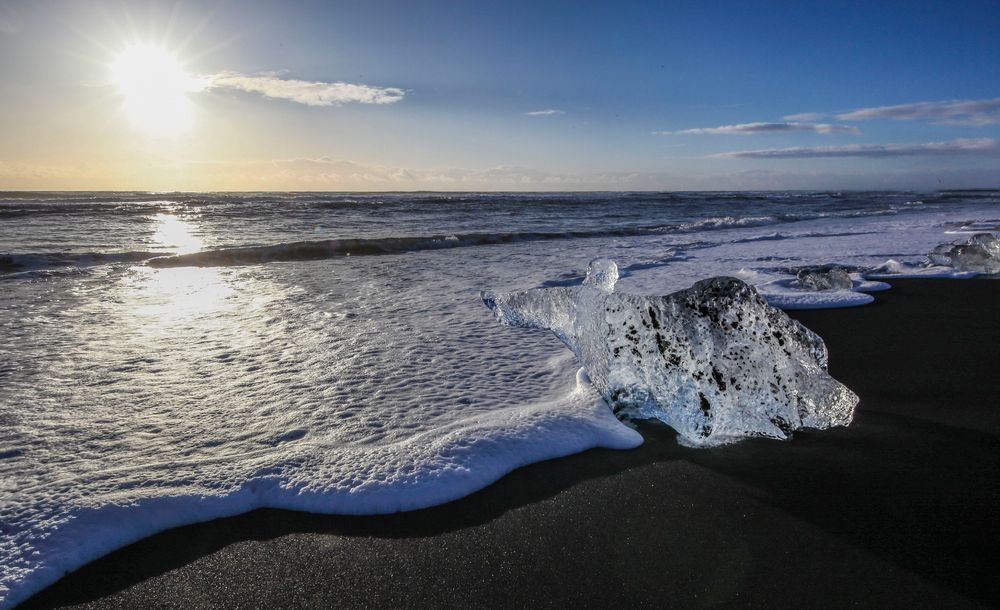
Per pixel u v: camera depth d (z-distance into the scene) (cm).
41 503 213
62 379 358
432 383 355
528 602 173
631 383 311
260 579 184
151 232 1384
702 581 181
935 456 261
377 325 503
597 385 330
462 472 239
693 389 293
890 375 369
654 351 306
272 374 371
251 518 215
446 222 1931
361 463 244
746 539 203
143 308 568
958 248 799
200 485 228
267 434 281
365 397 331
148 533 204
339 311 560
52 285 693
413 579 184
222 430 285
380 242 1138
